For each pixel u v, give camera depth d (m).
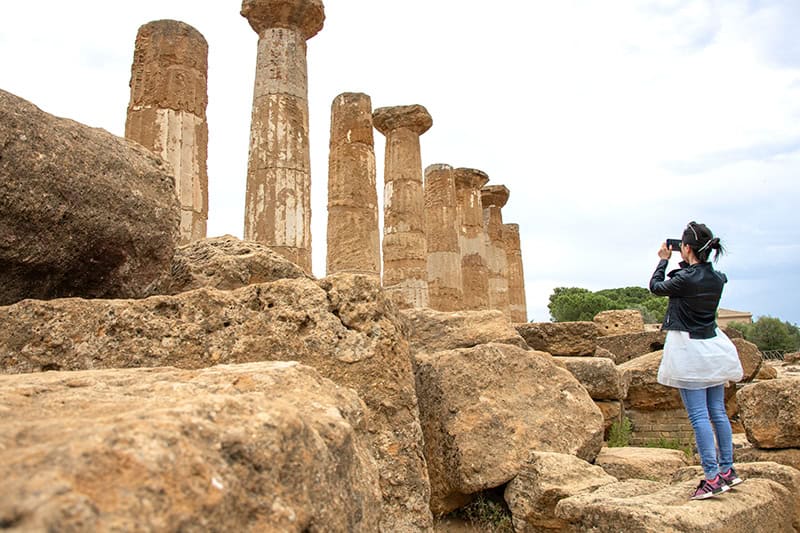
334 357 3.96
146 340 3.71
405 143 17.09
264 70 11.52
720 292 4.48
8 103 3.69
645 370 10.62
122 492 1.36
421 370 6.35
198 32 10.20
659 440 10.06
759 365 11.46
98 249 4.20
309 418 2.26
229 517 1.56
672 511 3.89
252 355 3.84
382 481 3.85
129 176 4.37
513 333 8.10
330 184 13.88
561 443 6.03
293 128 11.32
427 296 16.33
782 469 4.90
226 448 1.70
